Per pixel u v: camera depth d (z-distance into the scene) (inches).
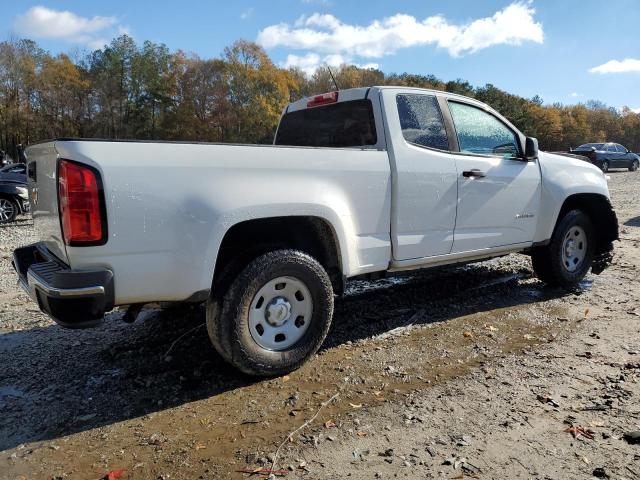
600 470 96.0
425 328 176.9
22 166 728.3
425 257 168.7
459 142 182.2
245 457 103.0
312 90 2893.7
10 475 98.7
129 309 130.4
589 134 3528.5
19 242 371.9
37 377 141.6
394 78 2994.6
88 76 2682.1
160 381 138.3
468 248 181.8
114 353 156.7
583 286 228.1
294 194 134.0
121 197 111.7
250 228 142.6
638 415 115.9
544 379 135.3
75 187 108.7
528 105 3051.2
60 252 123.3
